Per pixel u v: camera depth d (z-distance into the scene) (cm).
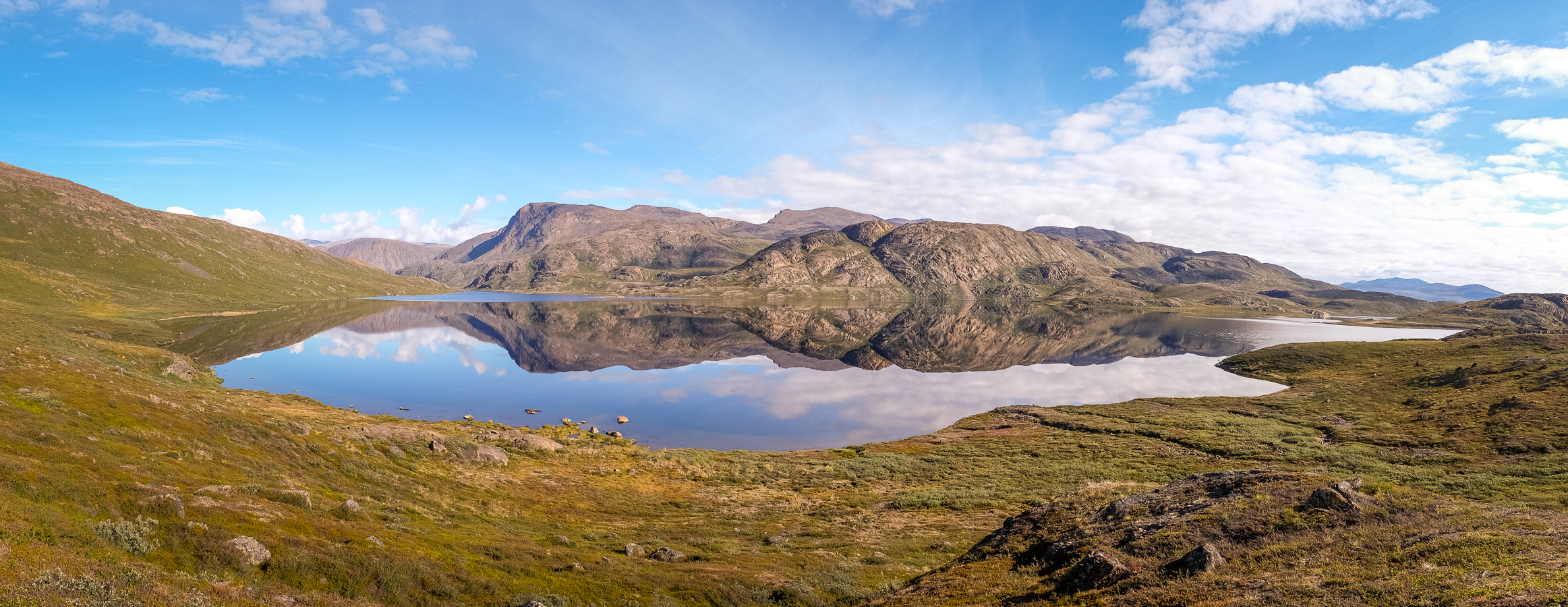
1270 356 14325
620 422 8288
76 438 2597
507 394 9969
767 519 4116
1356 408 8212
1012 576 2312
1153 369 13988
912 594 2347
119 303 18900
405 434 5106
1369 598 1452
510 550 2725
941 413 9206
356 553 2105
